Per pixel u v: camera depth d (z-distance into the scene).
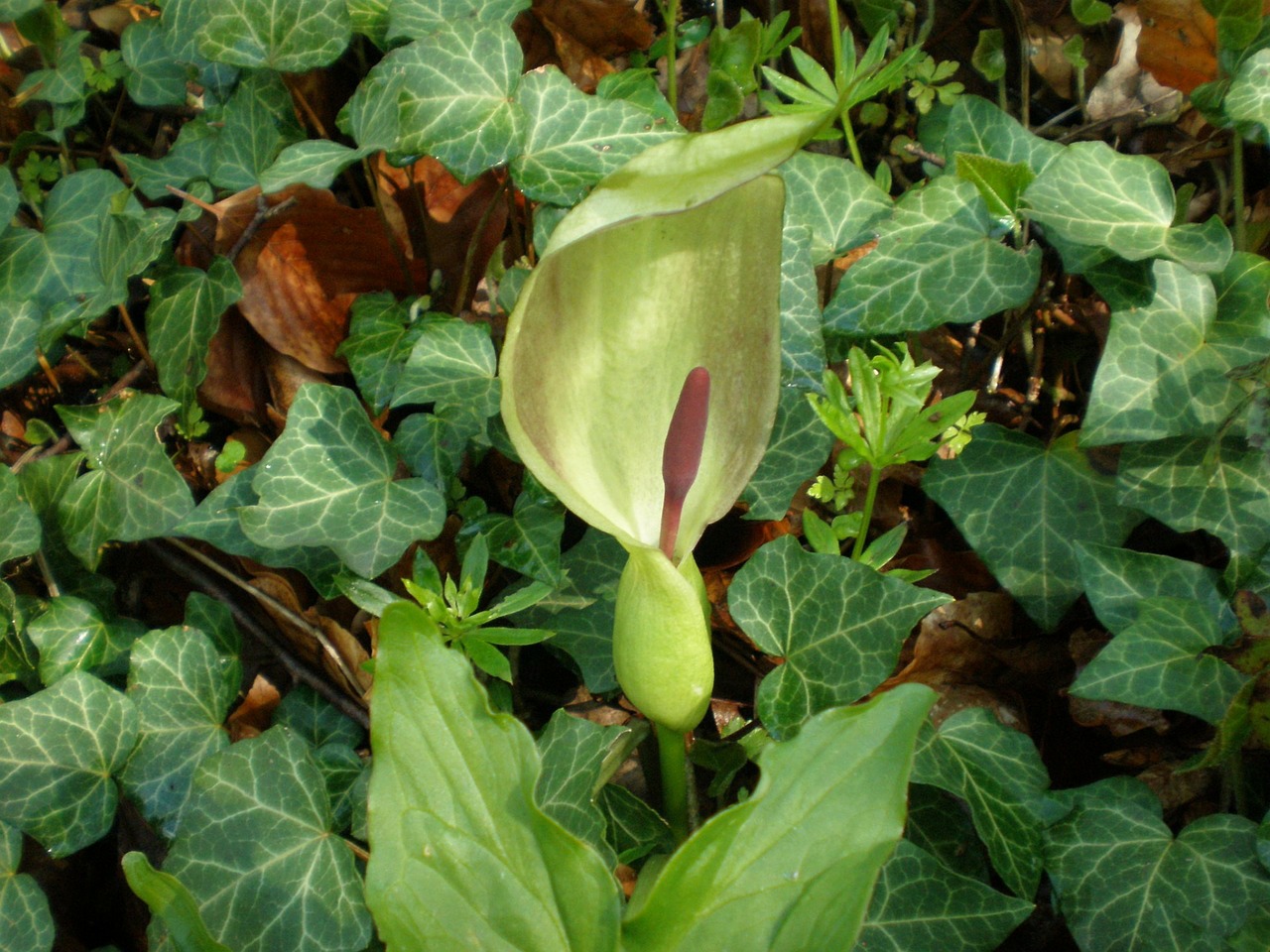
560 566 0.41
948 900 0.35
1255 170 0.49
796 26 0.54
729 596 0.39
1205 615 0.38
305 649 0.44
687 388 0.30
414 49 0.43
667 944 0.26
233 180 0.46
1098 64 0.52
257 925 0.35
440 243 0.50
